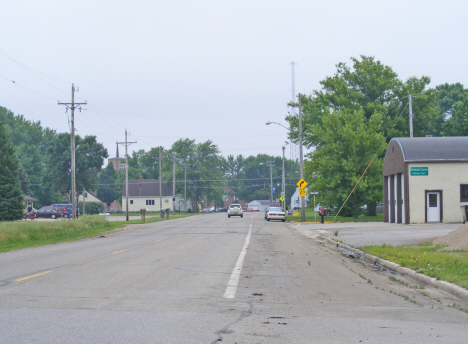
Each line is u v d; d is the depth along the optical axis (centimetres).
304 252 1898
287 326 723
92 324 702
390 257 1592
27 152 10662
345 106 5650
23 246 2228
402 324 763
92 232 3188
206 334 658
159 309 812
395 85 5775
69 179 9950
